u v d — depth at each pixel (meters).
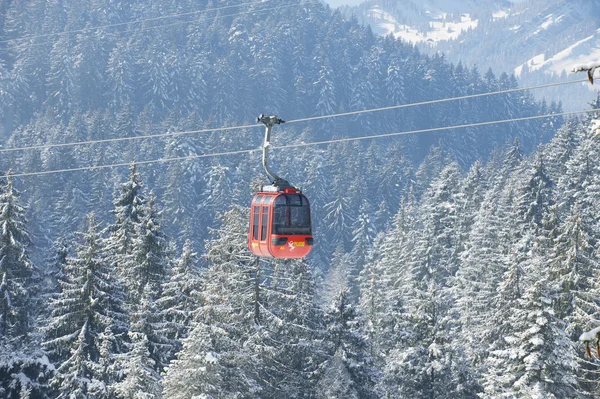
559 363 45.81
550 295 50.19
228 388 50.06
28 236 58.25
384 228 199.12
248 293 54.91
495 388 47.94
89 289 52.25
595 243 65.81
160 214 59.59
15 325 58.41
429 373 55.06
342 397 52.38
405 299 83.31
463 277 79.88
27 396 50.88
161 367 53.97
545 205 88.50
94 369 50.72
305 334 57.09
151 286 57.75
